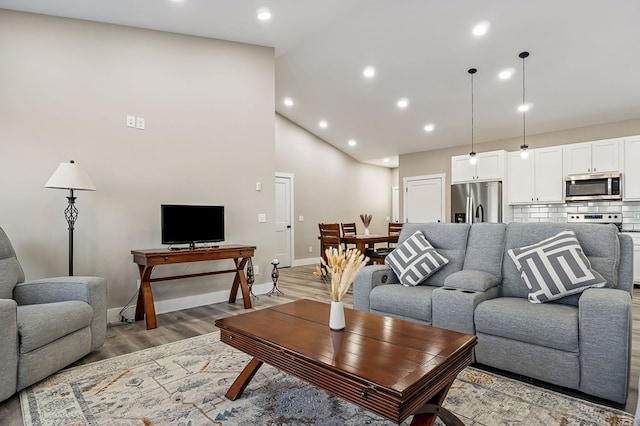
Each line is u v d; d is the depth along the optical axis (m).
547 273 2.29
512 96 5.26
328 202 8.14
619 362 1.81
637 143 4.89
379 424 1.71
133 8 3.29
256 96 4.50
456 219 6.39
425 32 4.17
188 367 2.37
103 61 3.47
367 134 7.34
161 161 3.79
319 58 4.88
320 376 1.41
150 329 3.20
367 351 1.51
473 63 4.64
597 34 3.85
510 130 6.29
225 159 4.25
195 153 4.02
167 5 3.30
